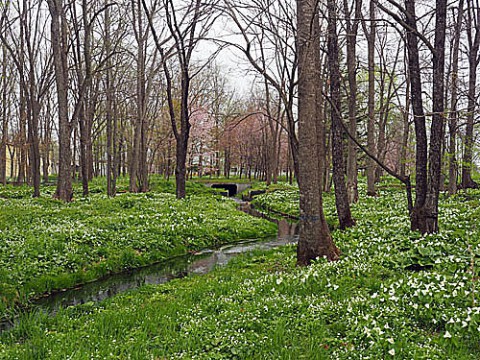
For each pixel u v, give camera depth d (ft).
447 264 30.45
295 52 39.83
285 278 32.37
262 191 155.33
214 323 24.39
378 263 33.50
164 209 72.38
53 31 74.79
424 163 42.34
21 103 113.70
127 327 26.20
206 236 62.54
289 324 23.40
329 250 38.11
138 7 92.68
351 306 24.30
